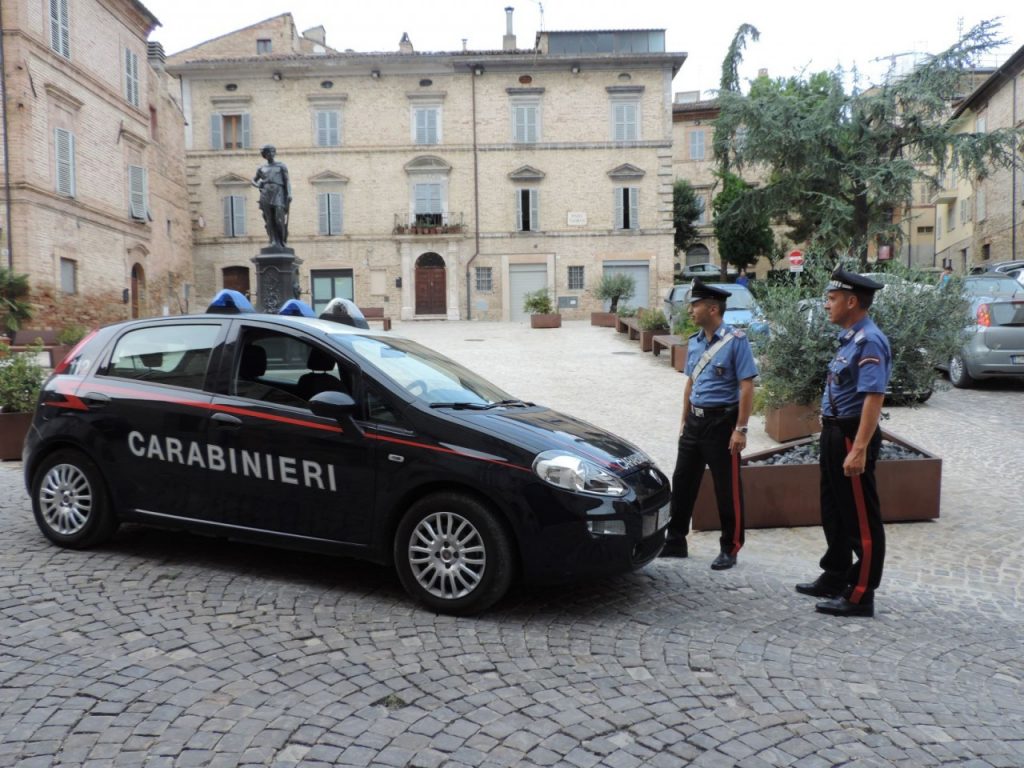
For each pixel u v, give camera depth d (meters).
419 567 4.54
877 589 5.29
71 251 24.83
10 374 8.60
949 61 26.69
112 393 5.29
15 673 3.62
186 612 4.39
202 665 3.76
